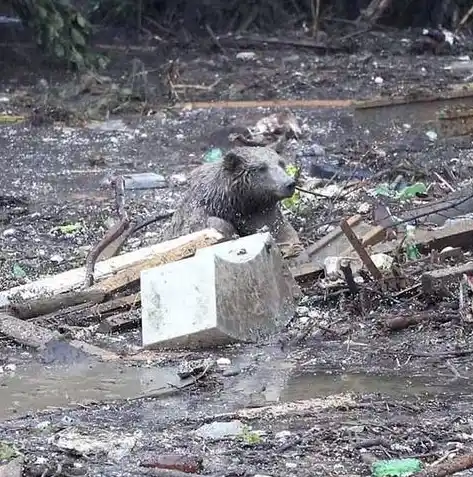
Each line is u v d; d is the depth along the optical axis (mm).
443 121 21984
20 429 8953
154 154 21844
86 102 25797
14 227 16859
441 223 15102
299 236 14953
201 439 8531
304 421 8922
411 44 33312
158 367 10805
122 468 7875
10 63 29000
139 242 15320
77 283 13000
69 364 11023
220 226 13984
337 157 20281
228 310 11258
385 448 8211
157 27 34062
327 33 34562
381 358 10836
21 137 23328
